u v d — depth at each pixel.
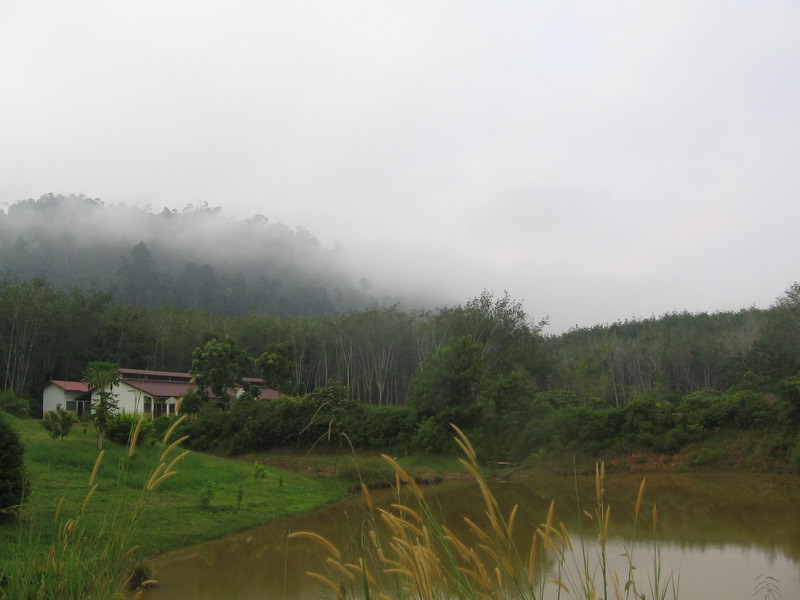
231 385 41.41
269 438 34.88
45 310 53.00
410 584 2.64
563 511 17.25
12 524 9.38
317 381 61.44
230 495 19.31
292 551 12.48
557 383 54.25
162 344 61.75
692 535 14.52
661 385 50.66
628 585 2.97
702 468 29.36
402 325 63.81
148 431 22.72
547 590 5.41
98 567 3.26
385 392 64.69
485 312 43.12
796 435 28.42
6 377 48.56
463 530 12.64
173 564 11.63
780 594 9.56
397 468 2.76
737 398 31.41
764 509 18.77
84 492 14.33
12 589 3.13
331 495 20.75
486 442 33.47
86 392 44.75
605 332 83.62
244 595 9.54
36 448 19.06
